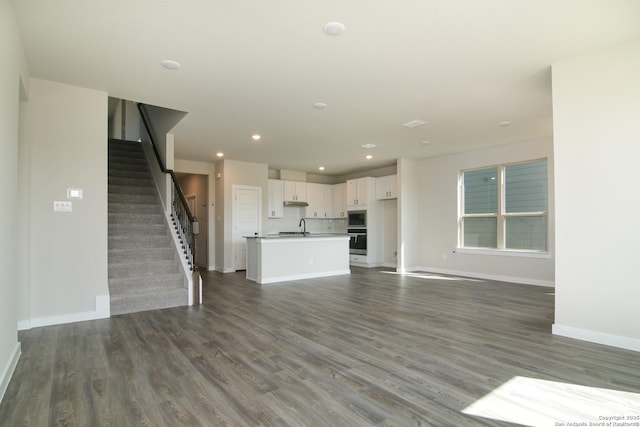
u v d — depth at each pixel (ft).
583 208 10.03
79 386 7.39
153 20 8.13
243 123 16.25
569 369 8.21
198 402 6.74
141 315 13.06
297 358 8.94
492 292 17.42
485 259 21.70
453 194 23.44
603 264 9.71
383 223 28.68
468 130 17.56
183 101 13.43
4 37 6.90
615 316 9.54
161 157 18.80
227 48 9.46
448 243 23.76
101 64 10.39
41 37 8.85
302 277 21.98
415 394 7.06
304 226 29.66
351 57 10.01
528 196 19.95
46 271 11.60
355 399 6.86
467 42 9.21
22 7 7.55
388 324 11.95
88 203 12.31
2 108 6.88
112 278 14.51
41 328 11.34
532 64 10.50
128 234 16.56
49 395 7.00
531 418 6.20
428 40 9.09
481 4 7.58
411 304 14.90
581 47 9.52
